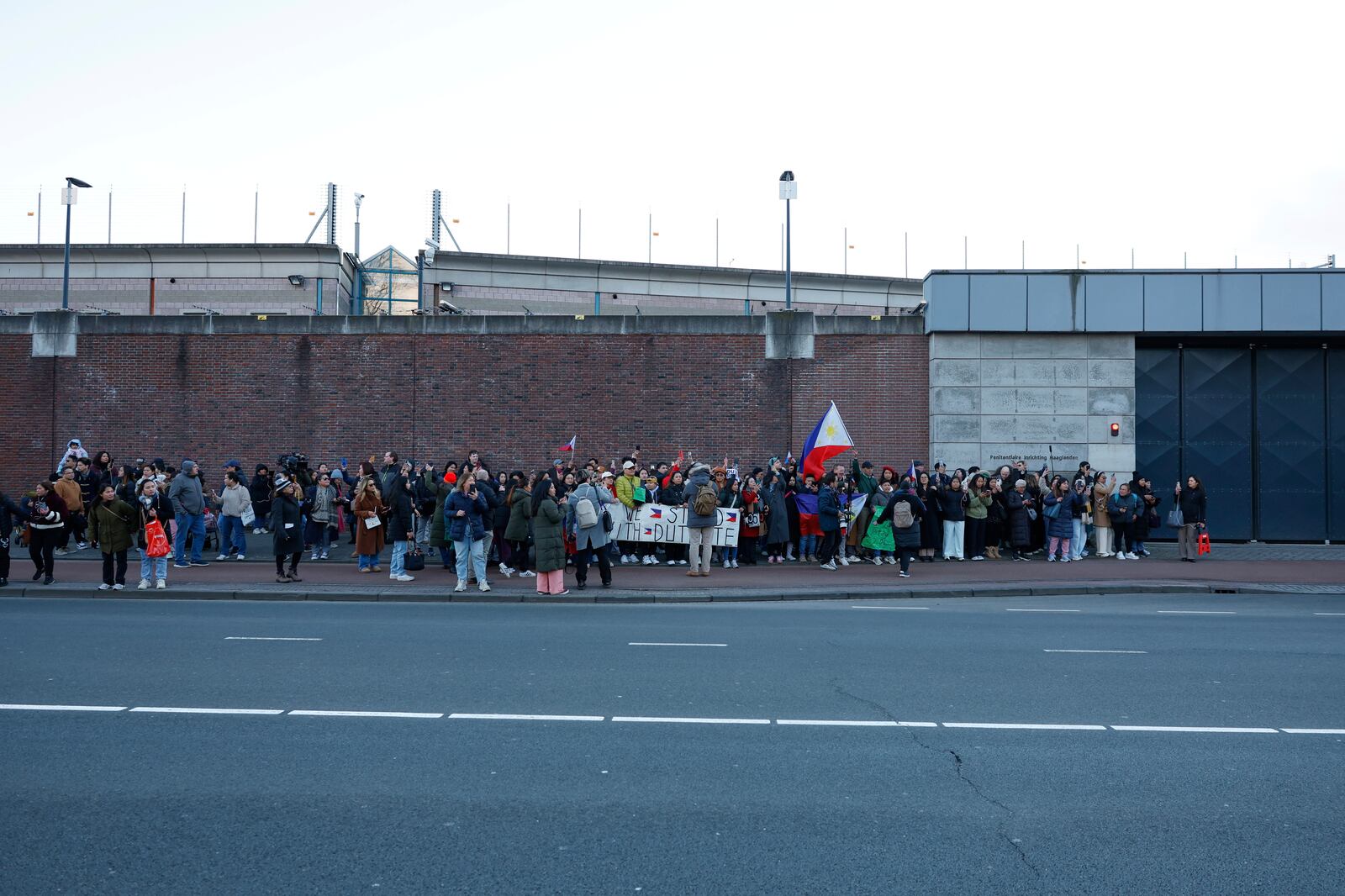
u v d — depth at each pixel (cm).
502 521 1880
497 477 2006
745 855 548
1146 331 2489
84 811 608
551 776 682
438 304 3684
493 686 949
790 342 2575
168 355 2658
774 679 988
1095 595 1750
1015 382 2506
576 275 4041
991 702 902
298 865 530
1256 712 870
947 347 2511
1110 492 2203
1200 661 1102
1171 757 733
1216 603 1650
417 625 1332
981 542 2184
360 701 886
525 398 2619
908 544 1891
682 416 2591
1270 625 1377
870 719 839
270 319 2650
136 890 498
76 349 2662
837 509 1998
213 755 723
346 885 505
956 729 809
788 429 2572
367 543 1911
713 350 2592
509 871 525
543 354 2620
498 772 689
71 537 2261
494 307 3941
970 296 2500
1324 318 2455
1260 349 2589
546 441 2609
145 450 2647
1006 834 582
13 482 2655
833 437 2159
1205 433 2586
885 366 2561
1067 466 2502
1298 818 611
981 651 1155
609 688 945
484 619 1389
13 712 840
